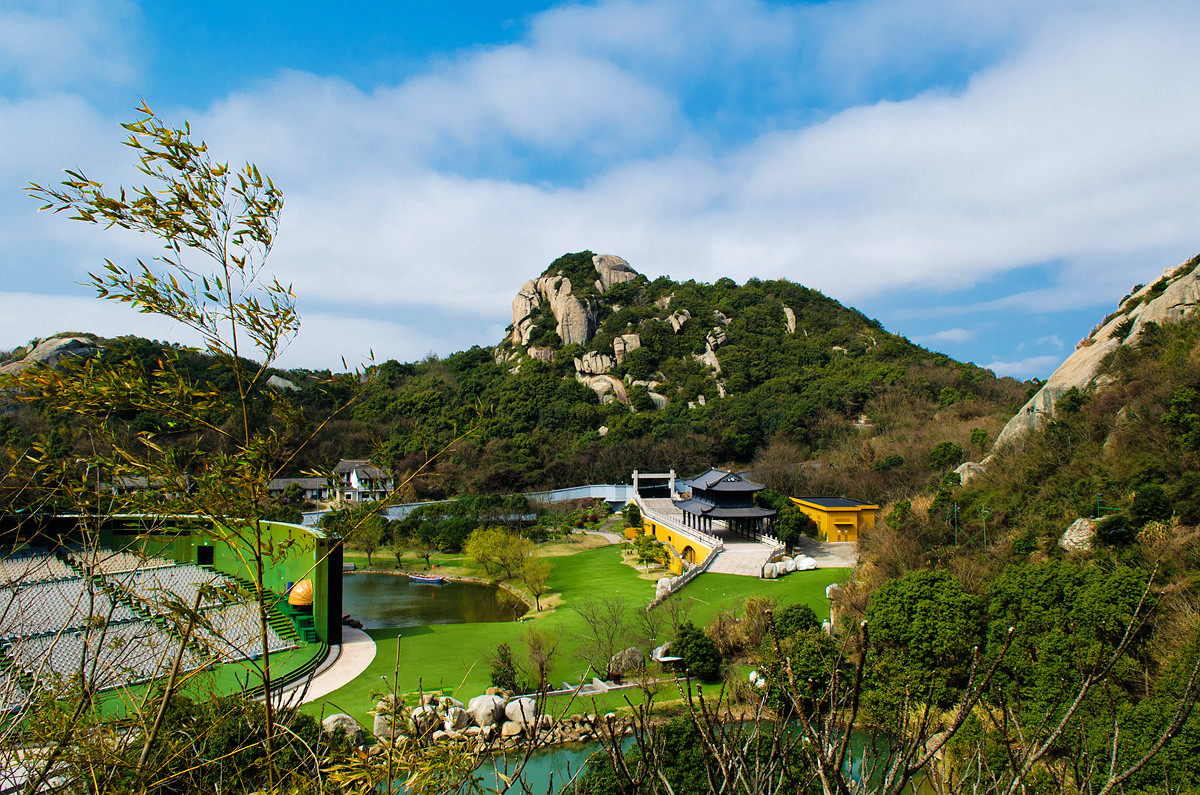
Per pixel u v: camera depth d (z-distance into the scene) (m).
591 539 68.81
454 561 61.00
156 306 5.78
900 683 22.17
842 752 4.09
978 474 43.84
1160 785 15.41
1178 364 36.53
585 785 11.08
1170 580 24.31
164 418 6.12
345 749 6.73
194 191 5.96
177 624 6.49
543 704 6.26
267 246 6.41
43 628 21.64
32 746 6.28
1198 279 40.81
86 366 5.75
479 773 19.19
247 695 7.30
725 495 54.94
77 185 5.65
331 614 32.34
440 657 31.12
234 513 5.98
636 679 26.55
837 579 40.72
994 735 16.20
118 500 5.87
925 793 12.35
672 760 15.50
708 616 34.78
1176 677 17.66
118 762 5.94
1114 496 31.89
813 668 21.86
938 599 24.30
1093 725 17.58
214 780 6.60
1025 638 22.55
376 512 6.95
